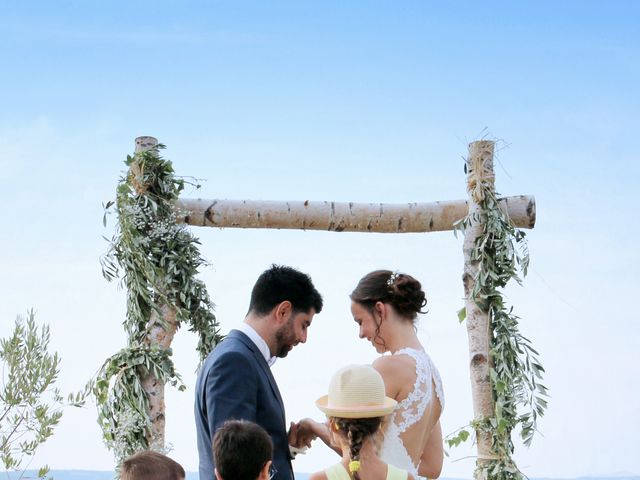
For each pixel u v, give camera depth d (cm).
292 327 361
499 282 599
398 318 360
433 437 389
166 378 560
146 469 296
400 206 626
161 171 589
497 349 583
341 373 307
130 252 570
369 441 298
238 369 339
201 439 348
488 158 613
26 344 553
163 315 577
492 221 601
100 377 562
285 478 344
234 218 608
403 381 345
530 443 570
